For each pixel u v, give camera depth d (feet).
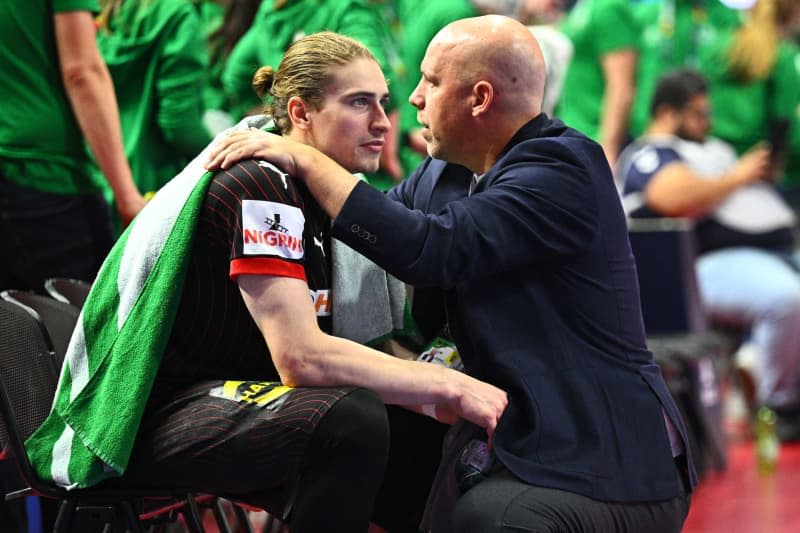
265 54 41.73
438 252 23.31
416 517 27.99
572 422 24.00
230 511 41.29
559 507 23.06
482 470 24.36
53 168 34.22
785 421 59.26
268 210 22.86
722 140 64.85
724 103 64.69
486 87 24.90
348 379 22.76
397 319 26.68
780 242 58.85
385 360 23.12
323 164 23.54
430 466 27.91
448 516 24.93
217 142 24.44
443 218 23.65
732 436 60.95
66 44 34.01
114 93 36.24
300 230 23.16
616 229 25.05
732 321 58.23
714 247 58.65
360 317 25.58
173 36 38.22
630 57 60.85
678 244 47.34
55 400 24.25
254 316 22.82
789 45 65.26
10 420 23.52
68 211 34.63
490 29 25.16
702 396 49.93
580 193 24.34
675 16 66.13
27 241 34.01
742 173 56.18
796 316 57.06
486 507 23.26
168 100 38.29
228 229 23.02
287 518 22.68
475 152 25.75
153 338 22.86
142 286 23.29
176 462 22.97
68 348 24.82
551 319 24.44
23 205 33.86
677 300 47.44
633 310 25.26
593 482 23.52
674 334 47.55
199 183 23.26
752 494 48.42
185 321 23.77
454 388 23.31
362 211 23.12
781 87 64.54
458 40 25.20
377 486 22.57
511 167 24.53
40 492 23.71
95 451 22.66
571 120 61.93
